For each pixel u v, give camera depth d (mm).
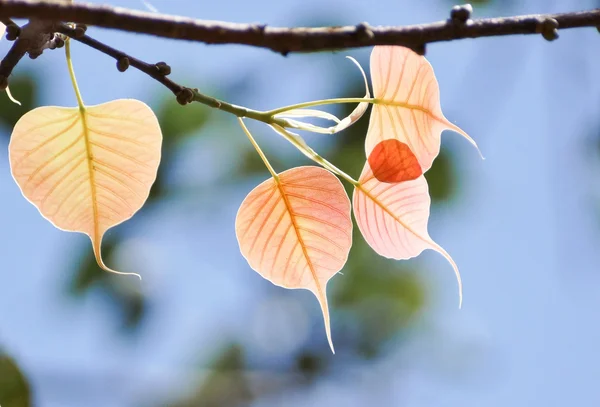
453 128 1087
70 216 1086
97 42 1049
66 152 1075
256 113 1078
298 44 970
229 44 966
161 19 955
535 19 1018
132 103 1071
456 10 1002
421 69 1084
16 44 1051
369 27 978
